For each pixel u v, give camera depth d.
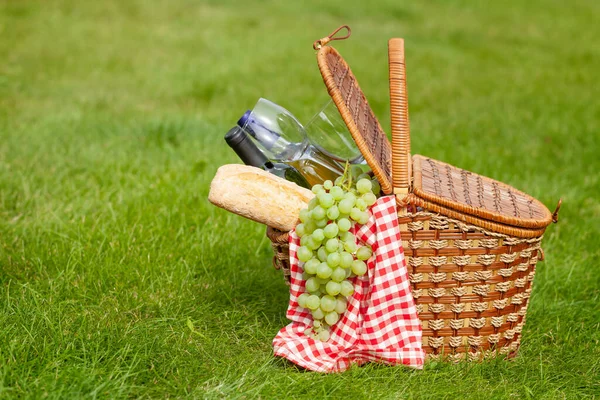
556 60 6.21
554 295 2.49
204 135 3.41
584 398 2.17
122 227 2.60
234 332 2.28
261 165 2.24
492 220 2.12
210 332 2.27
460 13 8.45
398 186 2.12
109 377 2.08
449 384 2.15
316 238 2.12
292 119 2.24
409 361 2.15
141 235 2.56
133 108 3.91
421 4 8.71
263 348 2.24
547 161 3.38
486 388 2.16
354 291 2.16
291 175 2.25
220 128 3.53
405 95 2.15
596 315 2.40
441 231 2.12
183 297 2.36
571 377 2.21
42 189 2.79
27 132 3.21
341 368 2.16
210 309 2.35
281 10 7.53
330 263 2.12
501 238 2.14
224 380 2.11
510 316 2.21
